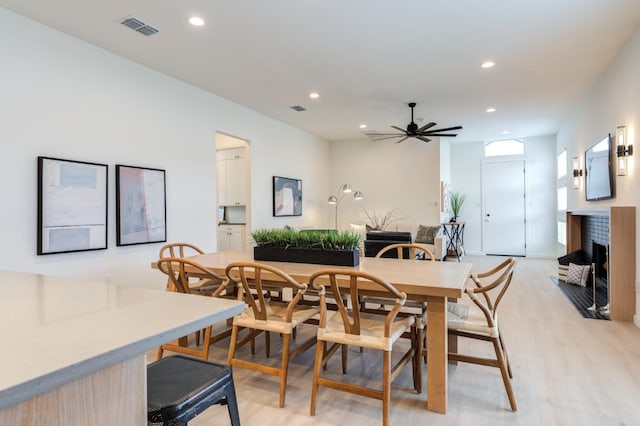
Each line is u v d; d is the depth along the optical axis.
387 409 1.85
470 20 3.17
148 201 4.13
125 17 3.09
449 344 2.63
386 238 5.06
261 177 6.25
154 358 2.76
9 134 2.98
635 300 3.51
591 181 4.91
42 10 2.98
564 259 5.52
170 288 2.89
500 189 8.82
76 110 3.46
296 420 1.96
